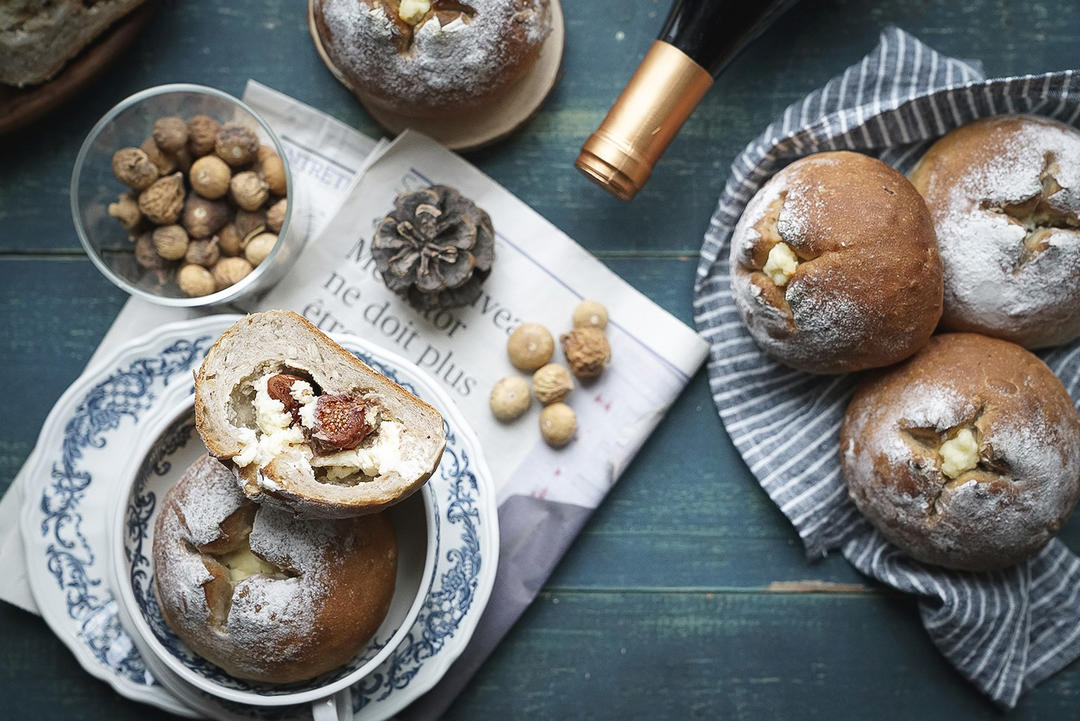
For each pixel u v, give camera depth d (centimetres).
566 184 70
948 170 66
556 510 69
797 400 69
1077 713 70
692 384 70
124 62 70
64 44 66
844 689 70
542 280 69
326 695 60
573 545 70
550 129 70
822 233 63
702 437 70
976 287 65
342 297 69
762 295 64
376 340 69
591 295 69
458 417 64
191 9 70
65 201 70
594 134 65
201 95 66
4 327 70
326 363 60
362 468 59
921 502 64
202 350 67
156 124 67
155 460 64
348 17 64
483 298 69
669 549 70
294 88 70
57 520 66
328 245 69
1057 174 64
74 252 70
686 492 70
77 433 66
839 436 69
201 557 60
